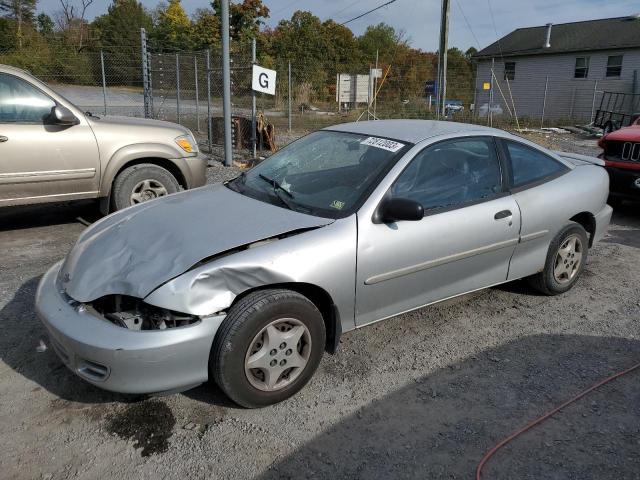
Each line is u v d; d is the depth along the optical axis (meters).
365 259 3.29
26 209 7.20
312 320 3.11
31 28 46.47
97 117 6.27
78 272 3.08
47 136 5.66
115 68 21.55
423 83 28.05
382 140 3.87
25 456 2.69
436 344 3.86
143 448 2.76
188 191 4.11
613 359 3.70
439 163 3.77
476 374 3.49
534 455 2.76
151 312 2.80
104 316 2.87
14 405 3.07
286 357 3.05
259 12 45.56
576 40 31.45
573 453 2.78
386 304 3.52
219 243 2.99
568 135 22.25
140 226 3.36
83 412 3.03
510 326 4.15
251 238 3.04
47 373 3.38
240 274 2.88
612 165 7.27
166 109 15.41
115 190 6.18
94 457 2.69
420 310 4.40
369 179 3.51
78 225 6.52
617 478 2.61
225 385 2.89
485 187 3.98
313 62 37.50
